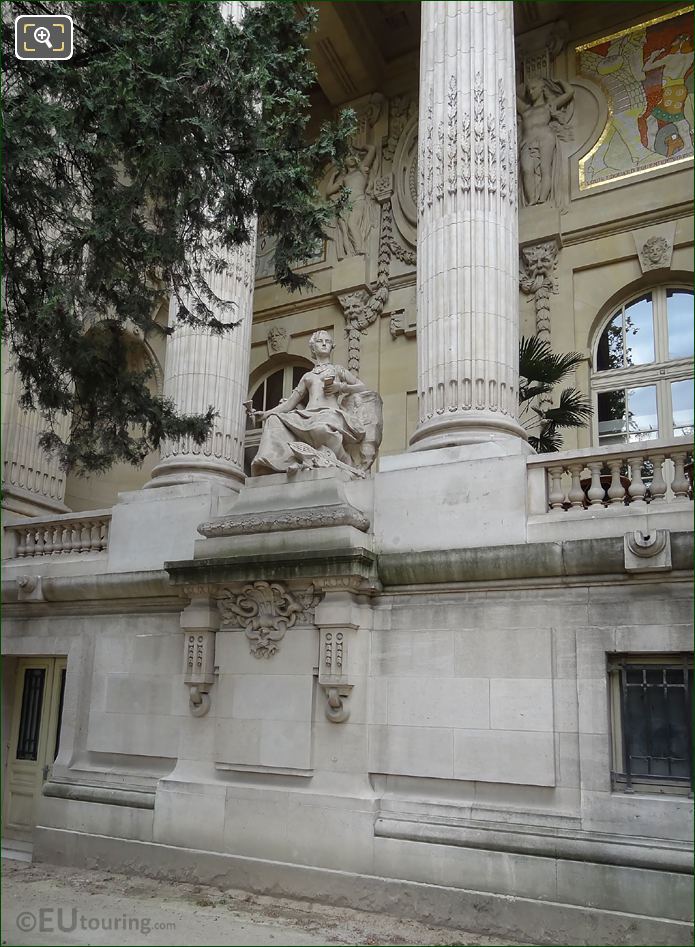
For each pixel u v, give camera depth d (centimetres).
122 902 916
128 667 1173
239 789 999
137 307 1041
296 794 959
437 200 1134
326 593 981
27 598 1278
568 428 1761
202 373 1337
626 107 1886
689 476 916
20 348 1080
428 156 1162
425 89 1202
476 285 1084
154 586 1152
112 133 873
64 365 1042
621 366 1806
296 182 966
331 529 1006
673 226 1761
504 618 905
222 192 1054
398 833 888
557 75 1986
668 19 1894
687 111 1816
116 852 1073
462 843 855
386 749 935
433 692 923
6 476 1530
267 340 2181
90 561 1267
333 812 930
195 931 802
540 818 838
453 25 1196
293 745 977
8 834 1281
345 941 788
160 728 1120
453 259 1098
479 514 958
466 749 891
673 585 831
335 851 920
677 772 815
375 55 2202
